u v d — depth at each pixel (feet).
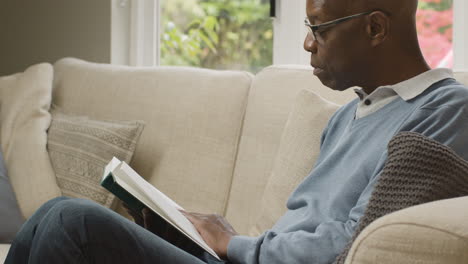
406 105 4.62
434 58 8.09
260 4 9.52
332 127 5.46
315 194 4.91
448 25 7.97
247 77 7.48
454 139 4.16
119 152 7.68
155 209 4.85
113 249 4.23
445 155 3.62
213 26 9.99
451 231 2.76
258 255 4.65
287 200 5.39
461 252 2.72
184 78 7.87
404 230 2.87
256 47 9.57
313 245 4.33
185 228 4.86
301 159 5.90
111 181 4.98
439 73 4.66
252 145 6.97
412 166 3.63
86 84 8.66
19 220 7.77
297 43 9.15
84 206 4.27
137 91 8.12
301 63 9.14
